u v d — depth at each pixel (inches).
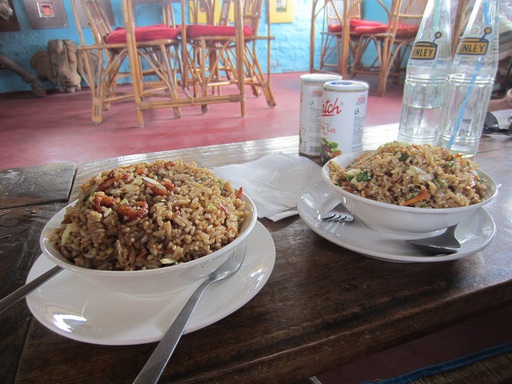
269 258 15.5
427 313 14.3
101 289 14.1
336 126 27.4
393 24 132.8
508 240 18.7
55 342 12.8
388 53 135.0
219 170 27.2
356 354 13.8
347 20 128.9
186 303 12.9
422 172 17.6
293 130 95.9
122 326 12.4
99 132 98.4
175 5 160.4
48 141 91.7
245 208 17.2
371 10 183.3
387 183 17.9
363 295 15.1
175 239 13.5
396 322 13.8
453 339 38.0
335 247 18.5
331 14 168.9
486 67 30.2
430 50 30.9
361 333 13.4
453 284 15.6
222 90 155.3
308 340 12.9
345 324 13.6
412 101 33.9
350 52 184.4
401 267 16.8
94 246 13.4
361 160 21.6
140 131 98.4
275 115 112.7
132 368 11.9
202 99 103.3
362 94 26.9
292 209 22.1
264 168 28.1
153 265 13.1
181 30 99.8
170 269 12.2
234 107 125.9
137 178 15.5
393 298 14.9
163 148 84.0
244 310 14.3
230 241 14.7
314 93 29.8
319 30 191.9
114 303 13.5
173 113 117.9
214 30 101.3
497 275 16.1
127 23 89.5
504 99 46.1
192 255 13.6
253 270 14.9
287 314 14.1
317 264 17.1
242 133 94.3
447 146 31.1
